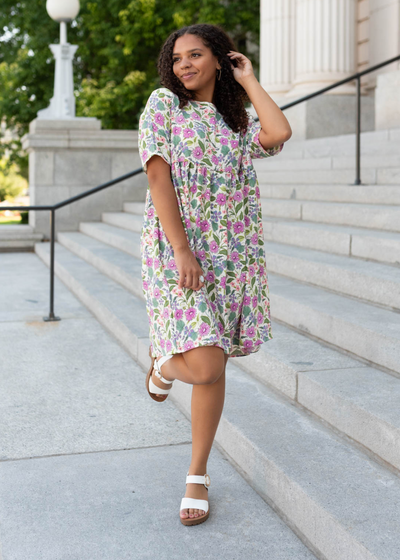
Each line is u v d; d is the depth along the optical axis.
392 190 5.46
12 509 2.61
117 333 5.19
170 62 2.42
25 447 3.21
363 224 5.15
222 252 2.38
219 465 3.00
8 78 17.88
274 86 11.41
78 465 3.01
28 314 6.05
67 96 11.69
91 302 6.13
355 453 2.67
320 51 10.40
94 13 16.66
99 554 2.30
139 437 3.35
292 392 3.29
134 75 15.84
